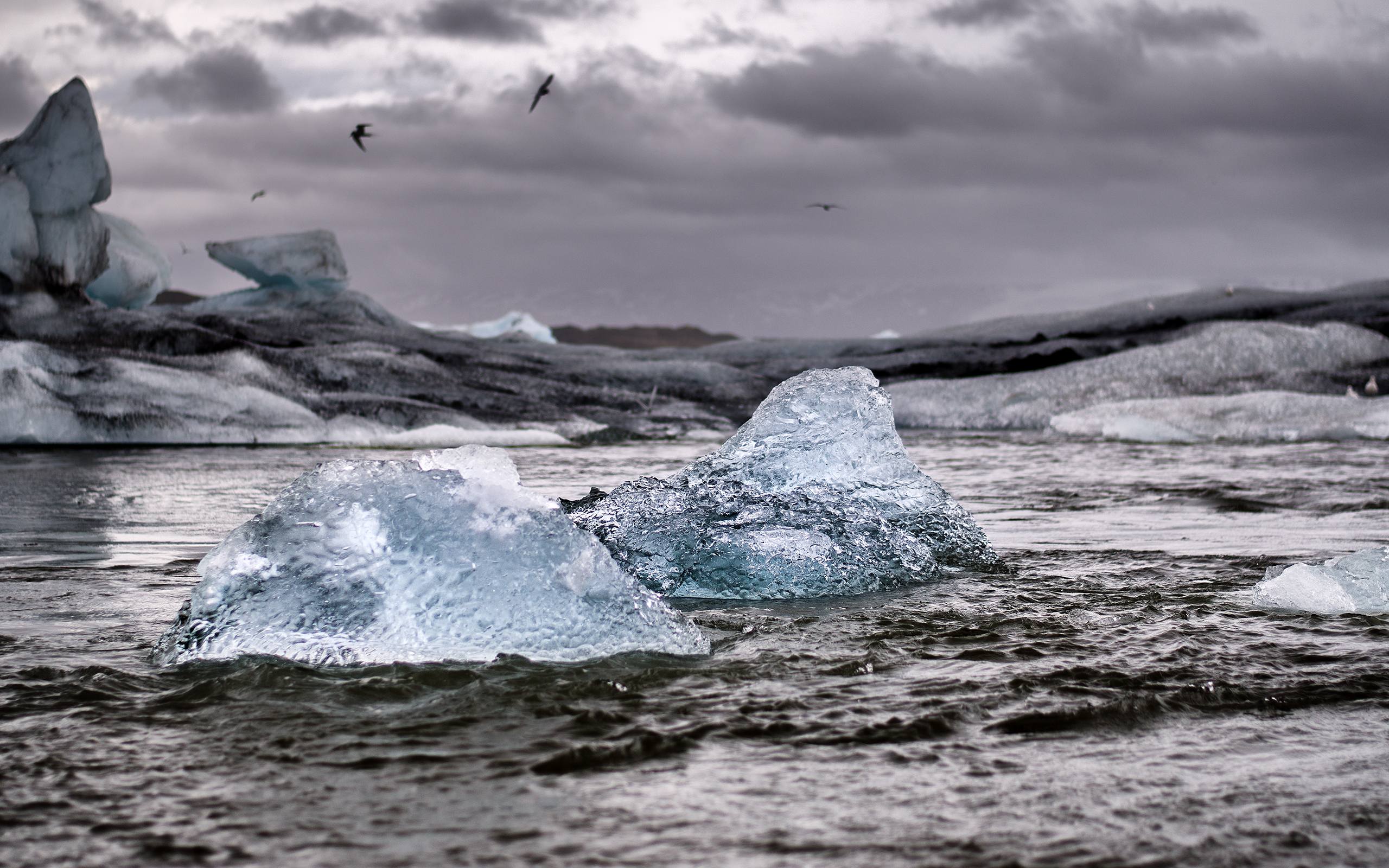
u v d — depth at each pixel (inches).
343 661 240.2
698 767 178.7
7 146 1406.3
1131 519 520.7
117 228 1753.2
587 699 215.5
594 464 943.7
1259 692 218.4
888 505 383.9
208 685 222.1
